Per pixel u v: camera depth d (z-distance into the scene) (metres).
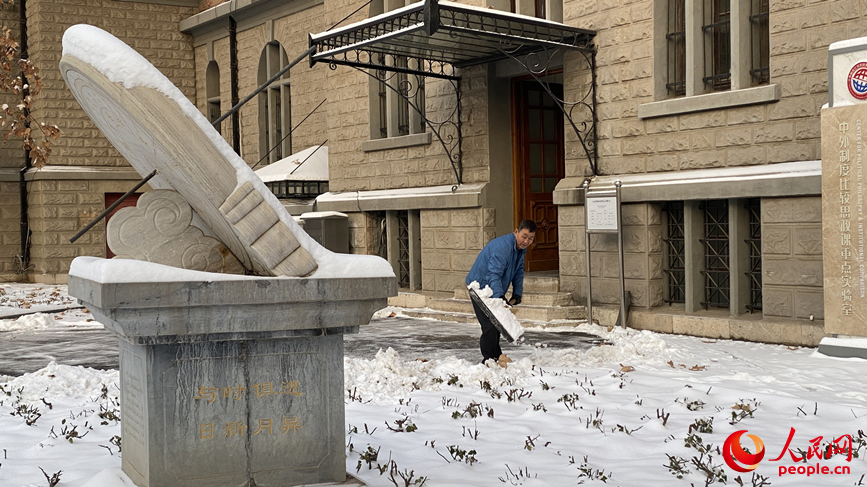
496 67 13.56
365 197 15.81
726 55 10.62
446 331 11.41
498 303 7.47
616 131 11.50
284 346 3.85
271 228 3.66
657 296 11.15
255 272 4.11
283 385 3.85
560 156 14.52
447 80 14.28
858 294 8.14
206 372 3.70
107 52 3.46
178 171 3.65
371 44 11.74
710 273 10.82
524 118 13.93
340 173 16.92
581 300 11.95
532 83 14.09
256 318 3.64
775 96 9.65
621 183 11.14
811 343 9.12
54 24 22.23
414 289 15.25
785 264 9.55
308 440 3.89
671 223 11.18
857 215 8.09
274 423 3.82
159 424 3.61
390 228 15.71
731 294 10.20
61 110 22.39
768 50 10.18
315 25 19.70
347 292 3.78
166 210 3.93
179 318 3.48
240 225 3.60
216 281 3.53
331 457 3.94
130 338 3.51
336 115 16.95
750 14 10.24
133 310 3.40
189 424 3.67
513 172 13.85
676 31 11.01
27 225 22.86
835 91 8.25
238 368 3.76
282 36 20.80
